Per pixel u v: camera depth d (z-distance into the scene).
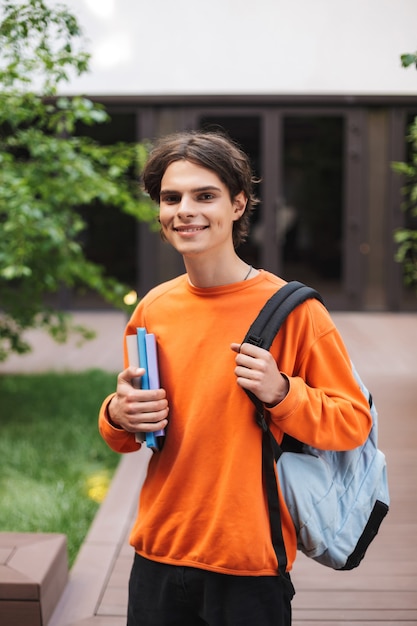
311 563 2.96
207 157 1.41
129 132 9.80
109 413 1.58
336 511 1.51
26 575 2.41
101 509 3.59
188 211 1.41
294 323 1.46
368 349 7.80
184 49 9.31
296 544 1.51
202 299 1.52
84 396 6.10
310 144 9.89
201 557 1.44
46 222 4.74
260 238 10.10
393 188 9.88
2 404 5.86
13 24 3.94
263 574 1.42
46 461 4.67
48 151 4.85
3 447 4.84
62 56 4.26
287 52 9.27
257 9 9.19
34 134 4.88
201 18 9.23
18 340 5.69
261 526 1.42
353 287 10.12
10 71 4.12
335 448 1.46
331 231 10.11
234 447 1.43
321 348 1.48
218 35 9.27
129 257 10.43
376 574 2.85
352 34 9.11
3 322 5.67
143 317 1.61
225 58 9.31
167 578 1.49
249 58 9.30
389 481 3.88
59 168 4.87
